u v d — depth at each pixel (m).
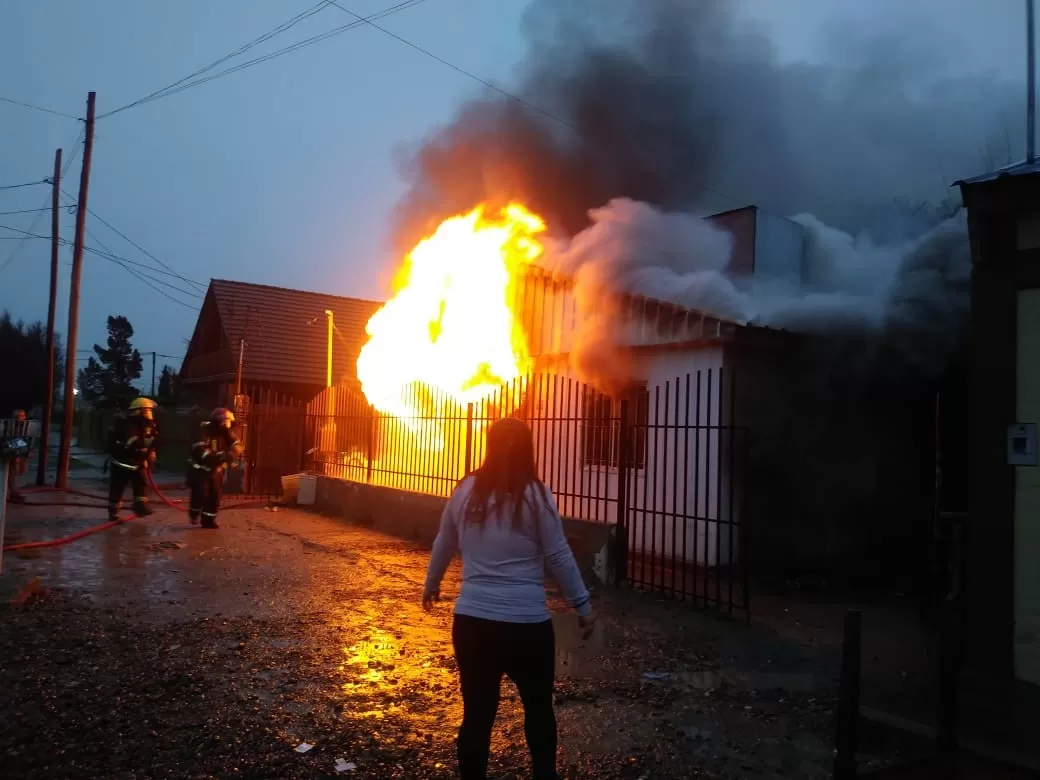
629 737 4.39
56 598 7.09
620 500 8.37
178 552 9.69
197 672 5.20
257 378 25.12
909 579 9.45
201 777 3.75
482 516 3.31
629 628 6.70
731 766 4.05
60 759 3.88
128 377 64.19
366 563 9.22
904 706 4.94
